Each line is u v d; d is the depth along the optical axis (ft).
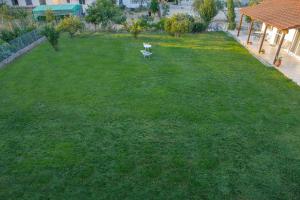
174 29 82.79
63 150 32.76
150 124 37.99
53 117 39.91
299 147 33.60
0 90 48.70
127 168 29.96
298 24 53.26
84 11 123.95
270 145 33.83
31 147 33.40
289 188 27.40
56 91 47.91
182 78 53.42
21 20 96.68
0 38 74.64
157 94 46.65
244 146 33.58
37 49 73.10
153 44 77.05
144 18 104.63
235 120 39.06
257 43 77.00
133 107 42.39
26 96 46.32
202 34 90.22
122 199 26.02
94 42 79.25
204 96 46.16
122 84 50.47
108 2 95.86
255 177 28.76
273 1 77.30
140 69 57.88
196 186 27.61
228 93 47.32
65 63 61.82
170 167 30.17
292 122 38.81
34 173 29.19
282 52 69.00
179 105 43.09
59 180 28.25
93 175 28.94
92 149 32.94
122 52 69.56
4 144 33.94
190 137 35.22
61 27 82.17
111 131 36.42
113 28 96.53
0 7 107.14
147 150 32.78
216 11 96.07
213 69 58.39
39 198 26.08
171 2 155.94
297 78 53.72
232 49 73.31
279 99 45.39
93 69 57.93
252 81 52.31
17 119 39.50
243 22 109.60
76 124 38.09
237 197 26.30
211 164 30.55
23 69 58.39
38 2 126.41
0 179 28.43
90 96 45.93
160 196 26.40
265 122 38.70
